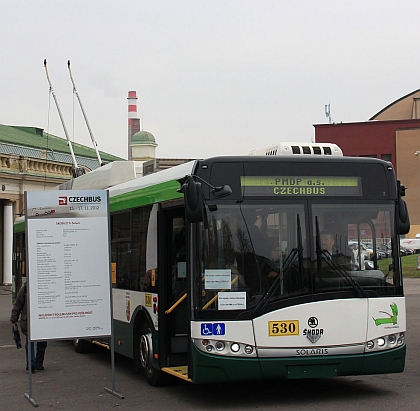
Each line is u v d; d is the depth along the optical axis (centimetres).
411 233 6556
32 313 991
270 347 891
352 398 955
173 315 1033
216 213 909
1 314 2630
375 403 916
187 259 912
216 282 897
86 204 1014
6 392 1084
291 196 929
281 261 909
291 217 922
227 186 894
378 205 950
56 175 4022
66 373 1253
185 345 1034
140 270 1122
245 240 908
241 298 895
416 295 2938
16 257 2097
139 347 1141
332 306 908
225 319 890
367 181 953
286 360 891
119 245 1244
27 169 3812
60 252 1003
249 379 887
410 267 4738
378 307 925
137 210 1152
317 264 913
